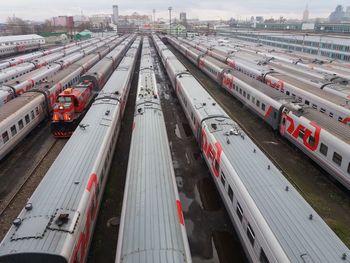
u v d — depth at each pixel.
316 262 8.98
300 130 22.03
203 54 57.94
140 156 15.52
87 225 12.17
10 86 30.25
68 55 60.22
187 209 16.81
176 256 9.20
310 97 27.80
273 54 62.56
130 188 12.85
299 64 48.00
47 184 12.77
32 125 25.52
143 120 20.72
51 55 61.31
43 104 28.00
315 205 17.28
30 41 92.44
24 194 17.80
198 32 166.62
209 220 15.95
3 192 18.03
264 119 28.02
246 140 17.45
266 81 37.16
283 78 34.75
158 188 12.67
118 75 35.78
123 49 69.00
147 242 9.75
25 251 9.14
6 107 23.75
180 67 41.56
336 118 24.28
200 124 20.92
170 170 14.47
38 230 10.02
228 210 14.88
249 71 42.47
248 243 12.17
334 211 16.81
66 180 13.09
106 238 14.50
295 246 9.62
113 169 20.75
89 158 15.27
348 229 15.33
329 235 10.08
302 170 21.16
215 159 16.89
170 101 37.59
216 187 17.77
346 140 17.77
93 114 21.75
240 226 13.12
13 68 43.59
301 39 79.81
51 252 9.23
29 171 20.38
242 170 14.13
